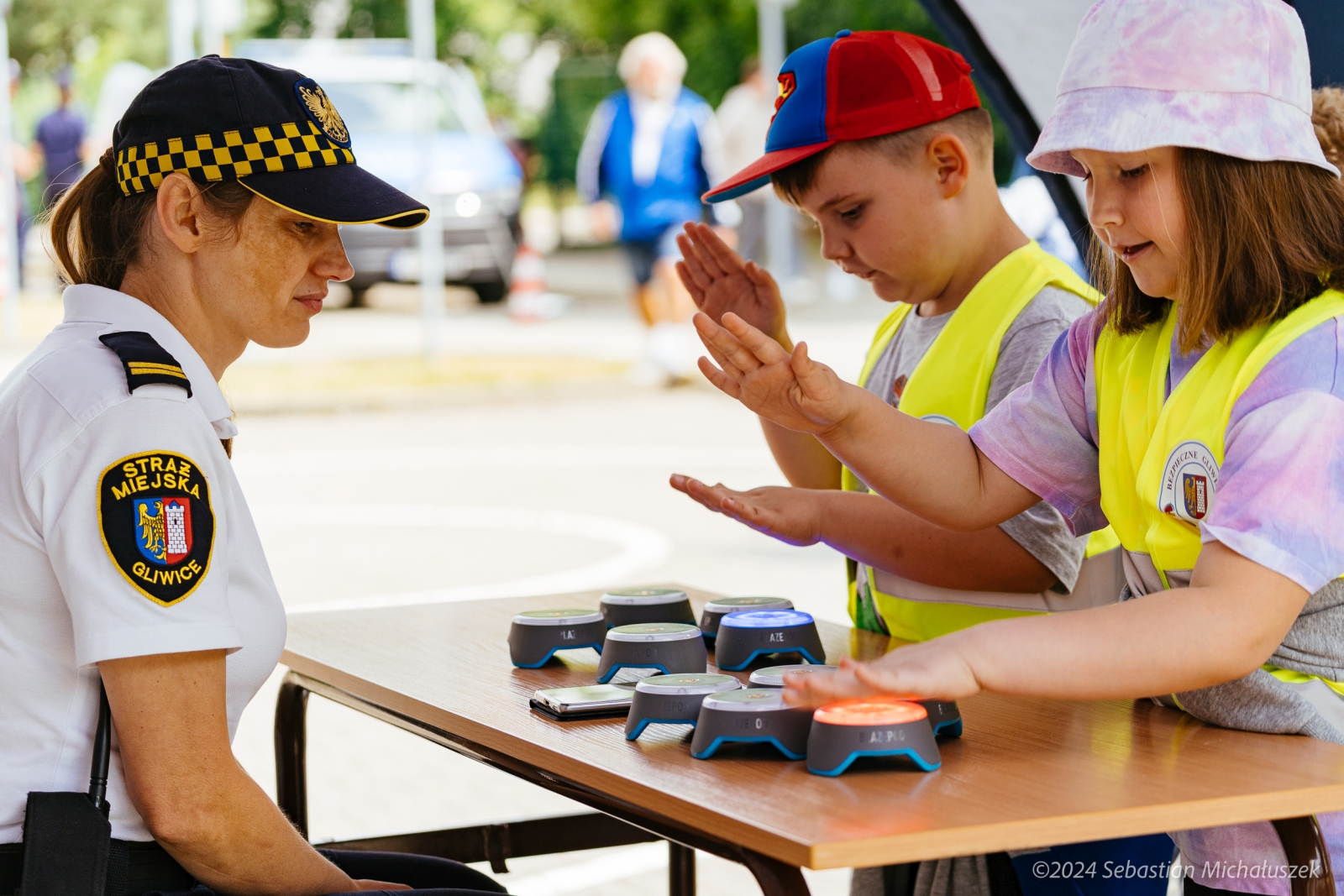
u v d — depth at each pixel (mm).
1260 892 1918
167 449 1881
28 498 1869
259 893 1969
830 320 16562
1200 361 1929
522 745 1916
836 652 2467
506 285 17781
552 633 2340
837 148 2623
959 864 2508
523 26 35156
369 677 2303
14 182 17297
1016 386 2543
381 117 16297
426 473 9781
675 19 31391
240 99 2066
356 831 4164
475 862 2686
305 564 7234
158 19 29969
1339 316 1837
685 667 2178
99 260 2109
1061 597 2582
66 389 1898
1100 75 1861
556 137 32656
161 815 1865
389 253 16547
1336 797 1665
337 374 13625
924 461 2150
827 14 27484
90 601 1831
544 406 12570
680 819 1640
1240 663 1736
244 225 2080
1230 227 1831
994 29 3467
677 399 12648
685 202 12820
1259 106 1821
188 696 1871
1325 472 1771
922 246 2654
